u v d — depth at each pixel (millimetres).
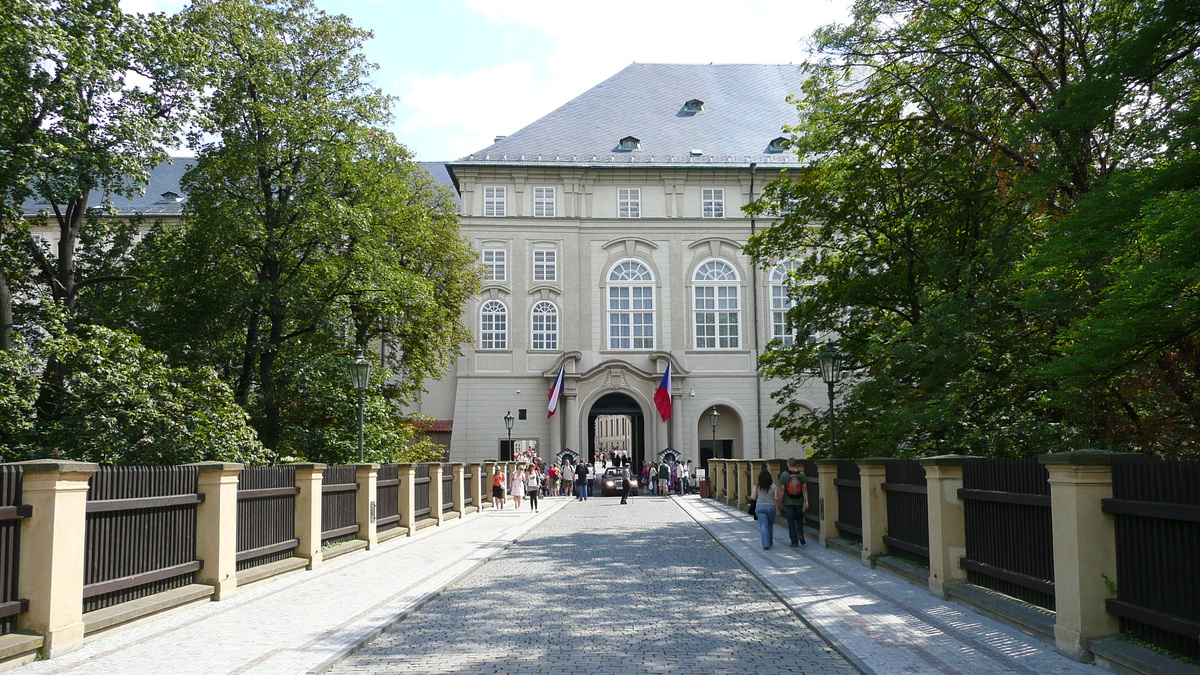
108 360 21703
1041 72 18750
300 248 29375
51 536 9375
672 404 53625
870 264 25734
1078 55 17641
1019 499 10547
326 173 29234
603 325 54656
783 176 28594
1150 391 15242
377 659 9414
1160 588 8047
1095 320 11070
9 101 20703
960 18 18781
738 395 54500
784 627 11102
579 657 9383
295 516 17234
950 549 12711
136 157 23250
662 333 54812
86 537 10469
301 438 29359
